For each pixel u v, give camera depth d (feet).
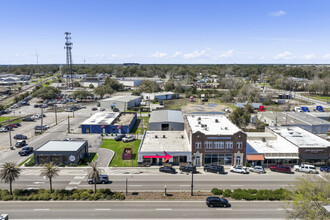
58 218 122.21
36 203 136.67
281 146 213.25
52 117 366.84
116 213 127.24
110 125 283.38
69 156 195.42
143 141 225.15
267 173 184.96
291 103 482.69
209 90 606.96
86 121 296.71
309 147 198.08
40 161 196.03
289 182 168.04
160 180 171.01
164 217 123.95
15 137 260.01
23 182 165.17
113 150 231.30
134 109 422.41
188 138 218.18
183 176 178.19
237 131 196.54
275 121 300.81
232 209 132.26
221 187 160.45
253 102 486.38
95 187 146.61
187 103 497.05
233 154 197.57
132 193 150.41
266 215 126.52
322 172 187.21
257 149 206.69
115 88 641.40
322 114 344.69
